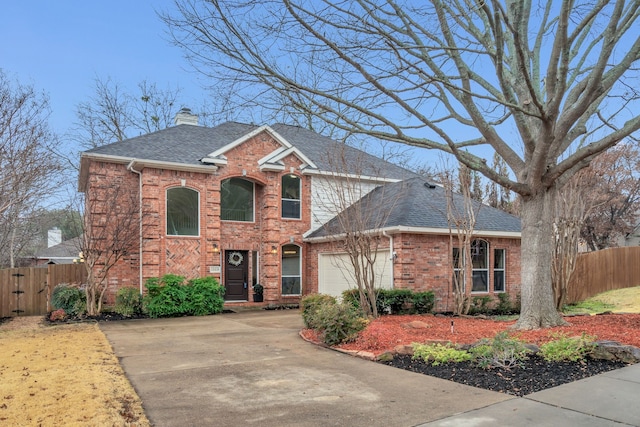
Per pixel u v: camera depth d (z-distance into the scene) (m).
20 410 5.06
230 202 18.66
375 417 4.96
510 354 6.98
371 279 13.10
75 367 7.20
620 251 20.05
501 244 17.03
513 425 4.61
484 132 9.99
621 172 25.83
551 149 9.66
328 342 9.26
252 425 4.79
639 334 8.44
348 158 19.91
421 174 21.98
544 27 10.41
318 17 8.02
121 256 15.56
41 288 16.05
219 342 9.96
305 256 19.31
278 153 18.92
